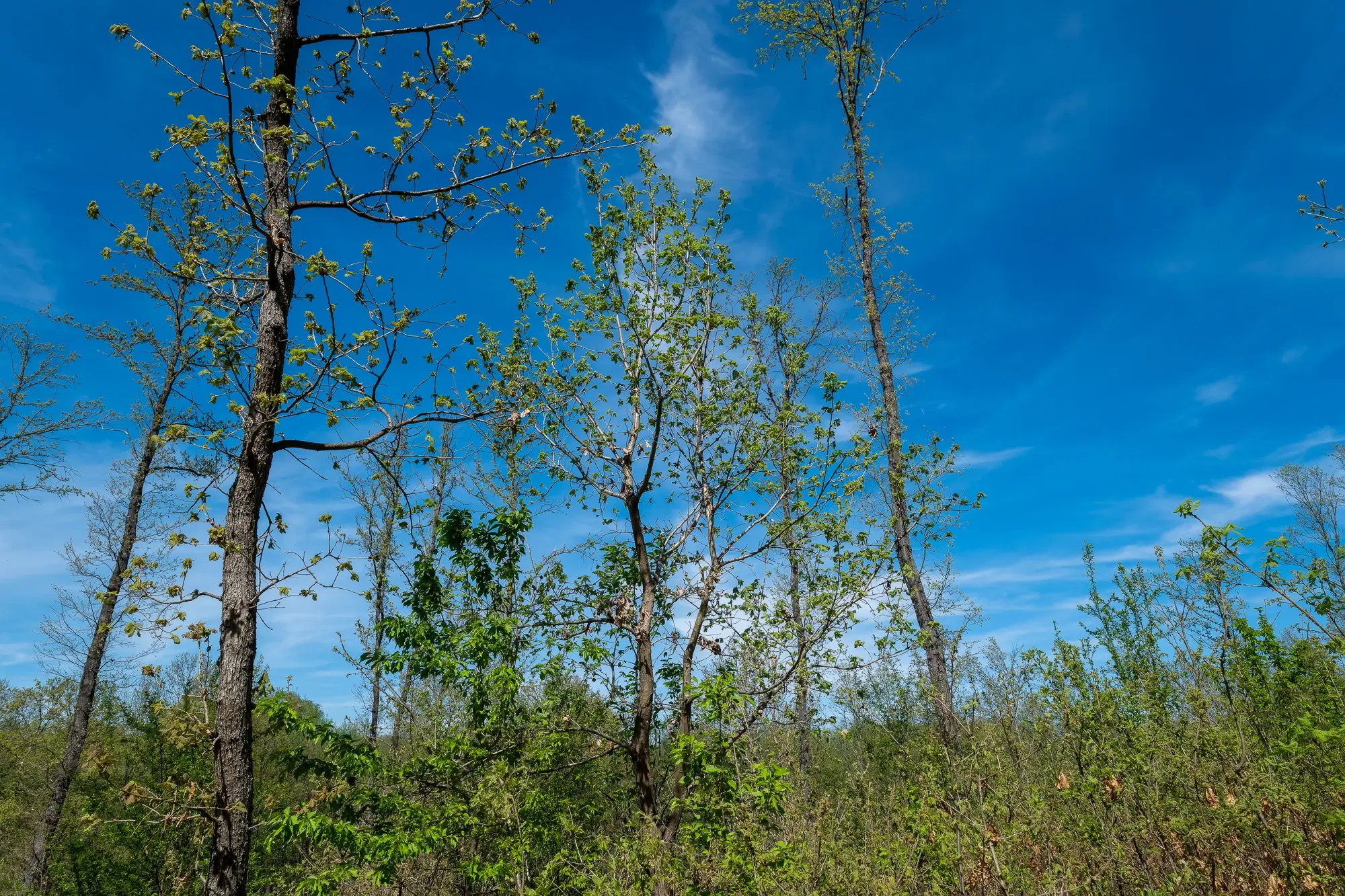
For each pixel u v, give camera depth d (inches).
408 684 488.4
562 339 405.4
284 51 285.9
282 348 275.3
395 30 285.0
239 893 236.1
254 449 265.1
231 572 255.9
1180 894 182.1
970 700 271.3
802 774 345.4
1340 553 233.8
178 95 246.4
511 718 384.5
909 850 231.0
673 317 404.5
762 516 432.1
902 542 486.6
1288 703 259.9
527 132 304.0
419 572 399.2
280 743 535.2
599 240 404.2
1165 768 225.1
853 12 650.8
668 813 368.8
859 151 644.1
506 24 291.6
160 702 246.7
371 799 339.6
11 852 653.9
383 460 298.5
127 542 607.5
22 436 600.7
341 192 289.9
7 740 732.0
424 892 404.5
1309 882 169.0
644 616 406.9
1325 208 346.9
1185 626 287.7
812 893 231.5
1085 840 220.5
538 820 383.9
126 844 486.6
